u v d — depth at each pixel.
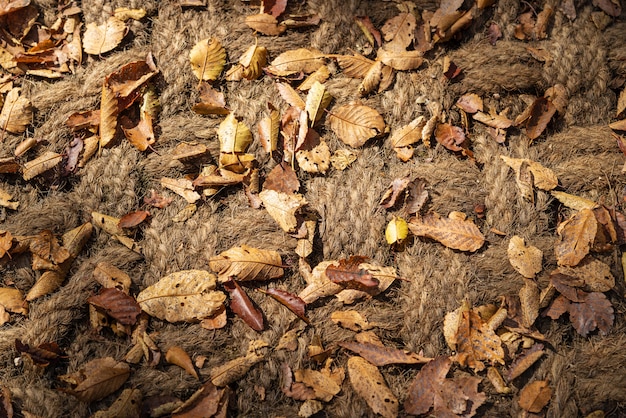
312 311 1.27
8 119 1.30
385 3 1.35
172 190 1.30
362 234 1.28
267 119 1.30
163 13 1.34
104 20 1.34
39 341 1.24
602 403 1.24
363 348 1.25
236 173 1.30
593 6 1.34
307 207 1.29
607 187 1.30
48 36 1.33
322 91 1.31
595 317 1.26
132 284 1.27
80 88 1.32
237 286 1.26
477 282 1.27
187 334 1.25
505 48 1.33
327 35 1.34
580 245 1.27
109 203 1.29
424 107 1.32
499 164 1.30
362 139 1.30
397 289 1.27
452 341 1.25
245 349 1.25
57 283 1.26
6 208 1.28
